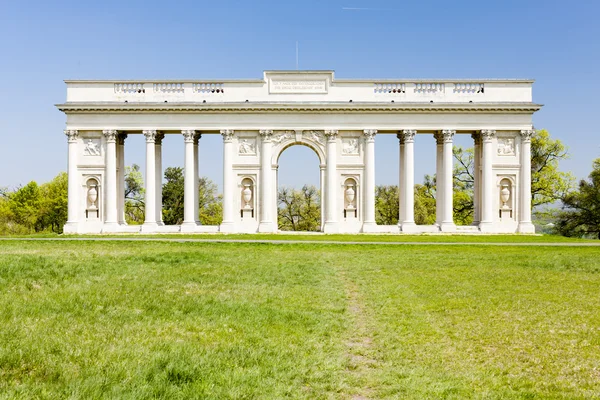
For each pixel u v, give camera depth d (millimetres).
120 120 72312
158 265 31766
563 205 95500
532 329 17328
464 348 15492
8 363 12375
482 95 72438
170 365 12797
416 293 23828
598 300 21938
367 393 12211
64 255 36250
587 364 14008
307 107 71625
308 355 14750
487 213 71938
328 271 31141
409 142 72000
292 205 127875
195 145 75875
